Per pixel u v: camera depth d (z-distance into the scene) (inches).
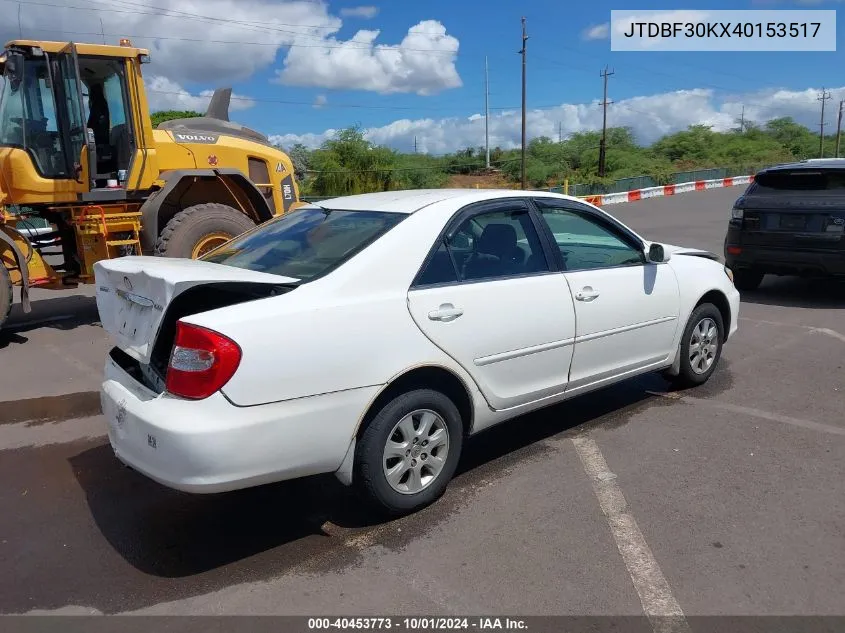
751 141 3088.1
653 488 154.9
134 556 133.4
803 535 134.5
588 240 184.2
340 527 142.1
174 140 347.9
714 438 182.2
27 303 306.3
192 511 150.5
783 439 180.7
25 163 305.6
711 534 135.4
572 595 117.7
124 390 135.7
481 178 2338.8
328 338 128.6
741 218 353.4
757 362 250.4
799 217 333.4
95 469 174.1
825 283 407.5
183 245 330.0
